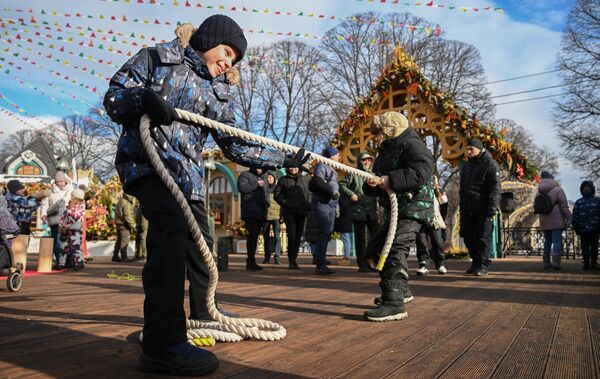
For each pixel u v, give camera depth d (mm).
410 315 3609
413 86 11469
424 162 3375
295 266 8641
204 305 2850
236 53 2533
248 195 8273
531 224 25281
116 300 4410
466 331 3014
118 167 2248
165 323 2053
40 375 2000
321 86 27359
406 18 24672
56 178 9086
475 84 25297
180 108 2354
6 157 48344
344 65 25453
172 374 2035
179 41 2400
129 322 3229
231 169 18578
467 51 25391
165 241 2107
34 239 15875
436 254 7602
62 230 8883
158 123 2088
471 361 2311
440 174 25672
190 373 1994
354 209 7883
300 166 2834
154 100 2020
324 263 7398
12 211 8789
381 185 3342
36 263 10719
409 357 2377
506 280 6449
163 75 2301
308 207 8617
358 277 6926
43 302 4266
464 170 7336
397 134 3559
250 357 2344
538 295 4809
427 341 2729
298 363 2242
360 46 24547
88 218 15250
